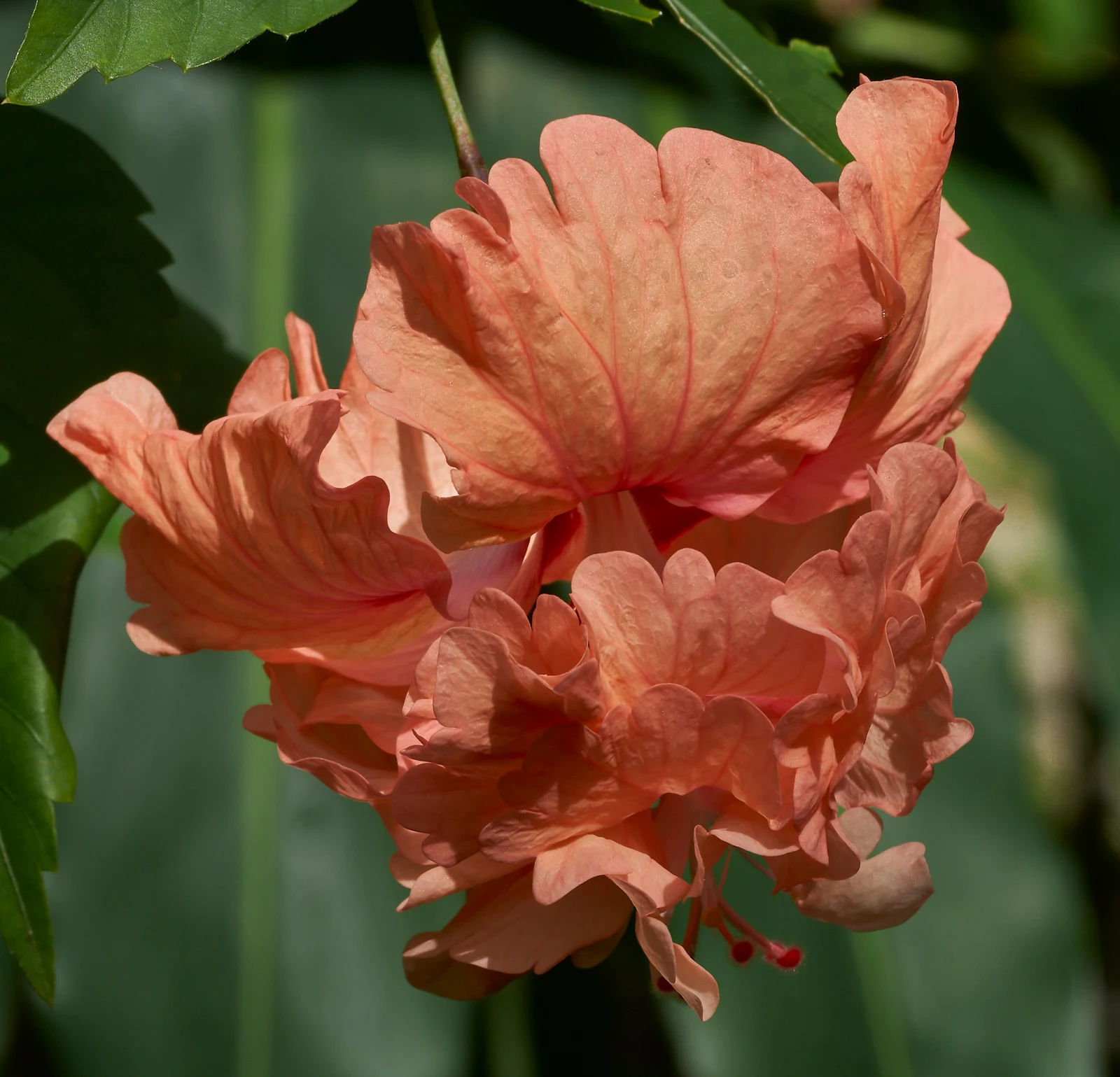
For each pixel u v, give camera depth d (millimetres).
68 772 604
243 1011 709
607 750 572
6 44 700
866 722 572
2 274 627
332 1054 712
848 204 571
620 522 590
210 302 711
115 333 632
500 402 566
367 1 740
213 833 717
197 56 595
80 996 705
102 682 719
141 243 636
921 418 600
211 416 640
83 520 615
